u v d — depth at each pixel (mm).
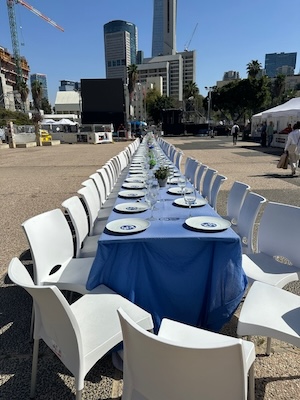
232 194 3797
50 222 2658
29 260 3770
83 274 2512
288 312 1900
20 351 2244
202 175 5766
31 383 1851
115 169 7207
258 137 26906
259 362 2092
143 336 1076
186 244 2182
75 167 12508
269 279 2379
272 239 2736
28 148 24094
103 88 35656
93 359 1612
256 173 9812
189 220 2510
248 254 2816
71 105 71250
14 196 7371
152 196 3176
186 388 1136
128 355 1259
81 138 30641
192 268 2229
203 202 3150
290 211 2619
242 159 13555
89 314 1910
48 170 11812
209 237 2141
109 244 2146
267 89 38375
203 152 16812
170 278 2236
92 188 4215
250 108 39688
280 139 19125
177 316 2303
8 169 12336
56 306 1460
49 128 38469
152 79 91125
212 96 42938
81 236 3139
